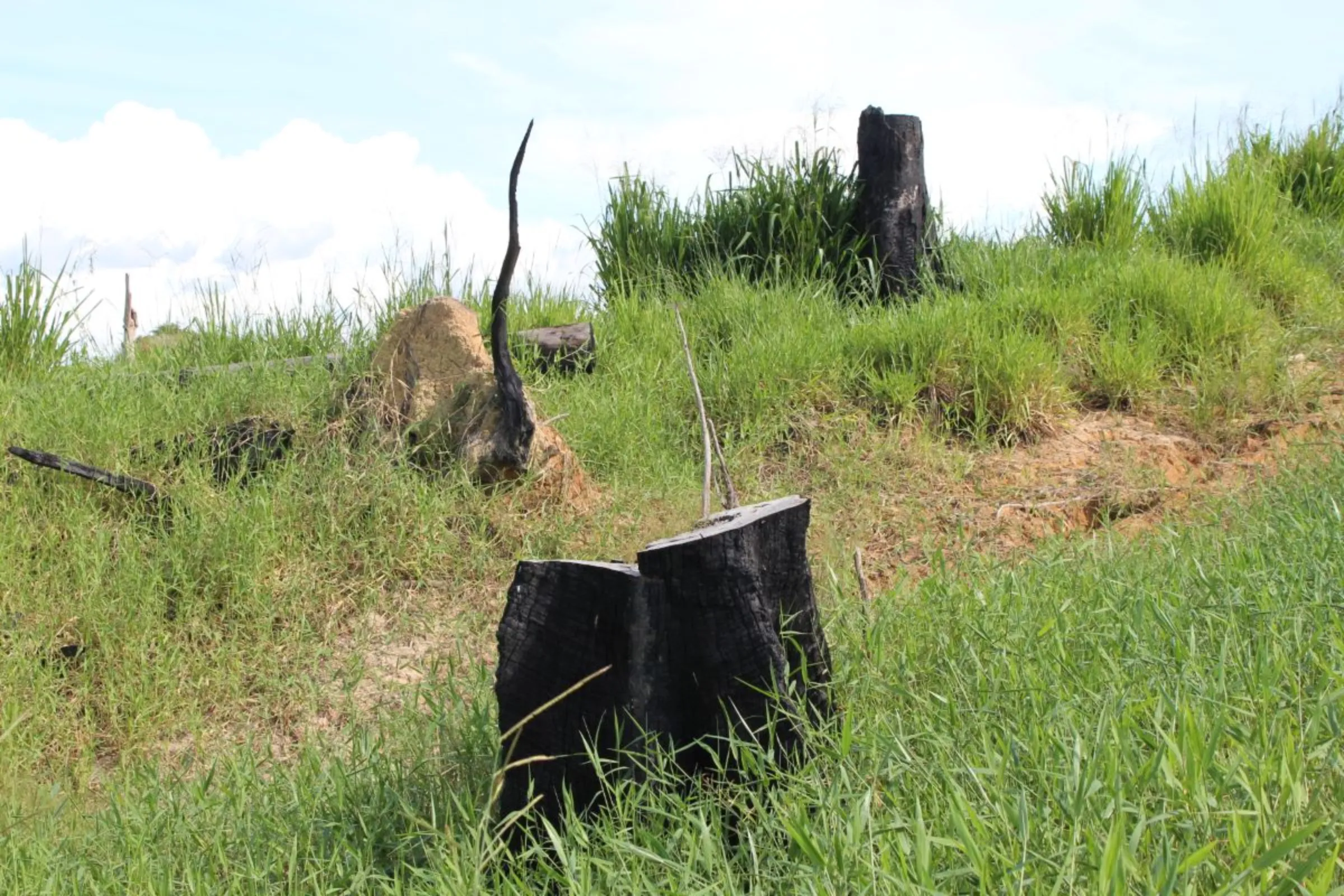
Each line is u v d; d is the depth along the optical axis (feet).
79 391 21.07
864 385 22.93
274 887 9.61
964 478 20.44
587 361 23.52
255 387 20.68
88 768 13.67
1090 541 16.21
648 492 19.38
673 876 8.05
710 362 23.53
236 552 16.71
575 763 9.61
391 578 17.15
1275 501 16.69
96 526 17.11
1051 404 22.52
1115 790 7.27
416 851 9.89
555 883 8.98
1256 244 28.63
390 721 13.24
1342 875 7.01
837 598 13.79
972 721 9.78
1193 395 22.68
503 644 9.71
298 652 15.57
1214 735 7.77
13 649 15.20
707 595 9.45
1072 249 29.55
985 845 7.08
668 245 29.09
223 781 12.25
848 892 7.04
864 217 27.91
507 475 18.53
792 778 8.99
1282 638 10.61
